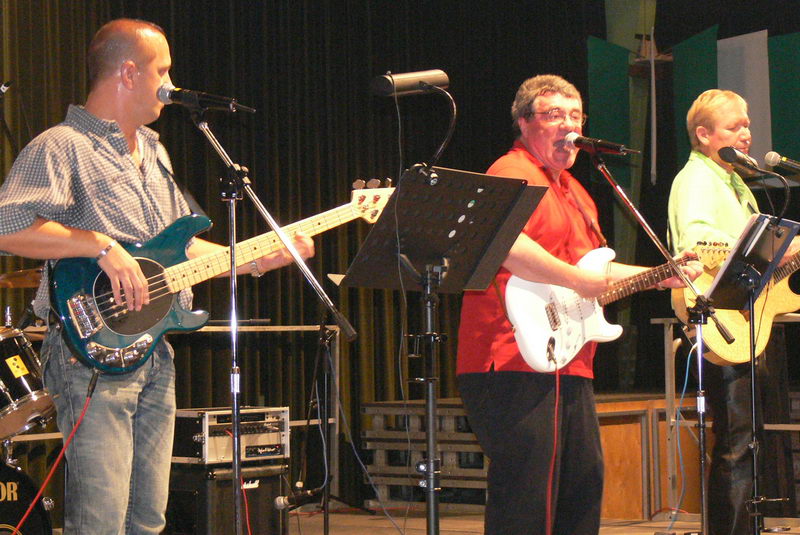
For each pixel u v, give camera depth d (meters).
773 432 4.24
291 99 5.83
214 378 5.33
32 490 3.24
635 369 7.09
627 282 2.87
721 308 3.13
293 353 5.72
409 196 2.29
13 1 4.59
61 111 4.77
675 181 3.71
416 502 5.43
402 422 5.48
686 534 4.14
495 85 6.84
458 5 6.69
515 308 2.69
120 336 2.42
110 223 2.47
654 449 5.18
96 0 4.94
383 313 6.13
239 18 5.57
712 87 6.59
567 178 3.00
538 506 2.64
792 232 3.05
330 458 5.64
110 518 2.35
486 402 2.75
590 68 6.70
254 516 3.98
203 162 5.33
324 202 5.97
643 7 6.97
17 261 4.54
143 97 2.52
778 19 6.95
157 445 2.53
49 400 2.82
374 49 6.25
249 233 5.54
